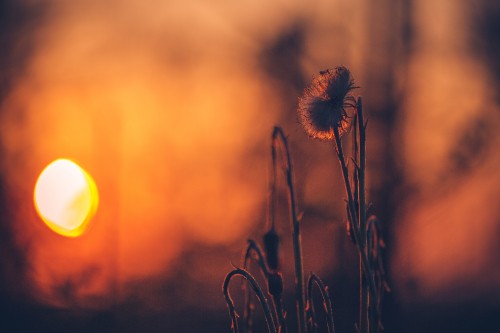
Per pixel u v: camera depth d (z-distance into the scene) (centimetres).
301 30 1182
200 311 1158
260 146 1187
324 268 1048
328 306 205
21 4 1236
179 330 1114
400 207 1057
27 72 1216
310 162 1062
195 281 1187
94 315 1134
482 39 1141
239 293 1164
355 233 194
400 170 1071
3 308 1116
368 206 201
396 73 1120
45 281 1139
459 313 1058
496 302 1072
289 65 1183
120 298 1152
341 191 1034
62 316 1124
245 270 206
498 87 1102
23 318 1116
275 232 206
